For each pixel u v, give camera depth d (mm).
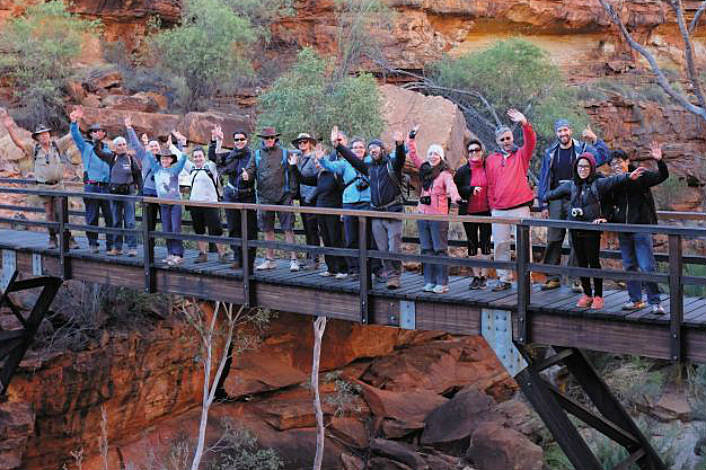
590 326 7961
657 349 7609
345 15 27141
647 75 31297
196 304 14820
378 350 18453
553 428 8469
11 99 21406
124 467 14664
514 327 8359
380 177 9422
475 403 16391
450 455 15758
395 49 27328
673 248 7344
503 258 8906
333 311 9602
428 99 20859
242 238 10117
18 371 13719
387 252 9000
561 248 9289
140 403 15336
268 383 16797
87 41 23812
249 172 10445
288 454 15664
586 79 31281
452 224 17906
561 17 30812
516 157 8797
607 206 8062
